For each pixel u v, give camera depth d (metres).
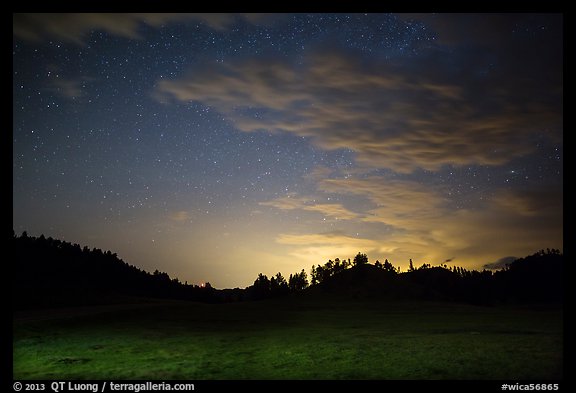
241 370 14.99
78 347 19.48
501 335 22.77
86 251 138.75
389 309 61.88
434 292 140.75
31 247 124.31
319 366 15.50
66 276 107.88
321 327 29.98
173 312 40.94
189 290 145.38
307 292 139.75
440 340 21.19
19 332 22.19
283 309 57.47
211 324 31.25
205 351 18.75
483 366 14.66
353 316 44.12
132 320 31.69
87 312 34.75
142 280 134.00
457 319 37.38
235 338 23.05
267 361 16.53
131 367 15.54
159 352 18.45
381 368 14.94
